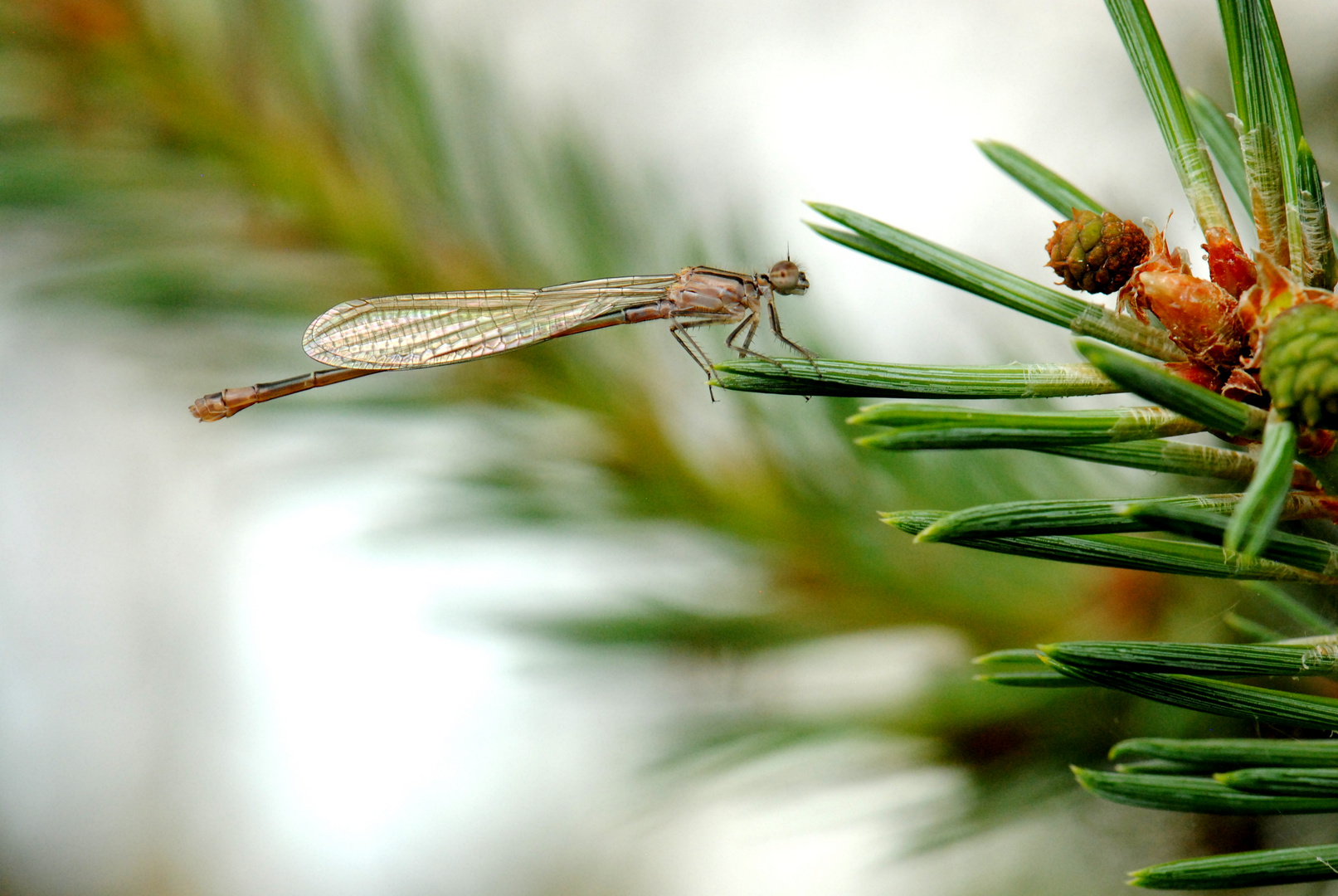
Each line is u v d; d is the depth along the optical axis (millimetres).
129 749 486
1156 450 298
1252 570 301
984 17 389
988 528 270
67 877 480
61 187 345
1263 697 292
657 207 355
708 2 390
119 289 345
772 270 353
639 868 405
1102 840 344
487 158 353
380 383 349
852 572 345
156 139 350
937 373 320
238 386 349
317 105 352
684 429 350
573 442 350
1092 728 340
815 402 347
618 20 389
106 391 456
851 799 343
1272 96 318
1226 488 340
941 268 322
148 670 489
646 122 386
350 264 352
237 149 350
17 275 345
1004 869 348
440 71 353
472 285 352
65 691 494
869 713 343
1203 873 293
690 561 348
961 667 343
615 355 352
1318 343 253
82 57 349
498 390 350
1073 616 343
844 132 386
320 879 456
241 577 476
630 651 345
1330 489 322
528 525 347
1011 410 342
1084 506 269
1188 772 322
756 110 388
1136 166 375
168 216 348
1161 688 295
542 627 346
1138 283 323
